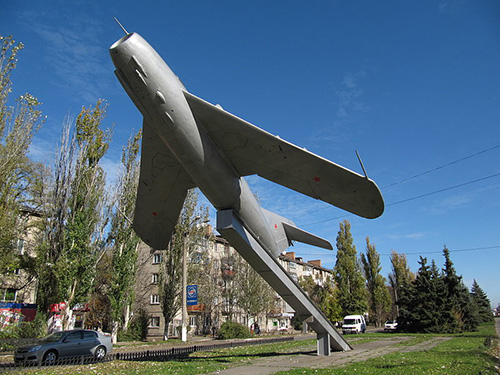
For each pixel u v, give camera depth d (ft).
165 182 34.53
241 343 57.16
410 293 101.14
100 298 92.38
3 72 54.80
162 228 38.75
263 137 28.14
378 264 161.79
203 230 94.07
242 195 32.78
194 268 90.22
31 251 78.23
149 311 115.34
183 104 26.91
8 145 55.11
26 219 75.82
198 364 31.76
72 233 64.49
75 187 67.97
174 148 28.60
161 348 60.95
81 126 71.15
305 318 38.24
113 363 33.63
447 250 118.01
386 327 108.99
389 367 28.14
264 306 110.42
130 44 24.70
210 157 29.32
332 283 151.53
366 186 28.37
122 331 84.12
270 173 31.58
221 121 28.04
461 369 26.89
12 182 59.00
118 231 75.51
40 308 64.08
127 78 25.80
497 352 43.47
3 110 55.21
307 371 26.35
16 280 77.77
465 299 116.67
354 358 35.83
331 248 42.98
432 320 94.94
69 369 29.76
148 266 119.24
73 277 62.59
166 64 27.09
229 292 110.42
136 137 81.82
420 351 41.96
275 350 46.88
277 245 40.78
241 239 31.27
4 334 52.54
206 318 121.19
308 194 32.12
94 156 70.64
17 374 27.40
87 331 41.57
